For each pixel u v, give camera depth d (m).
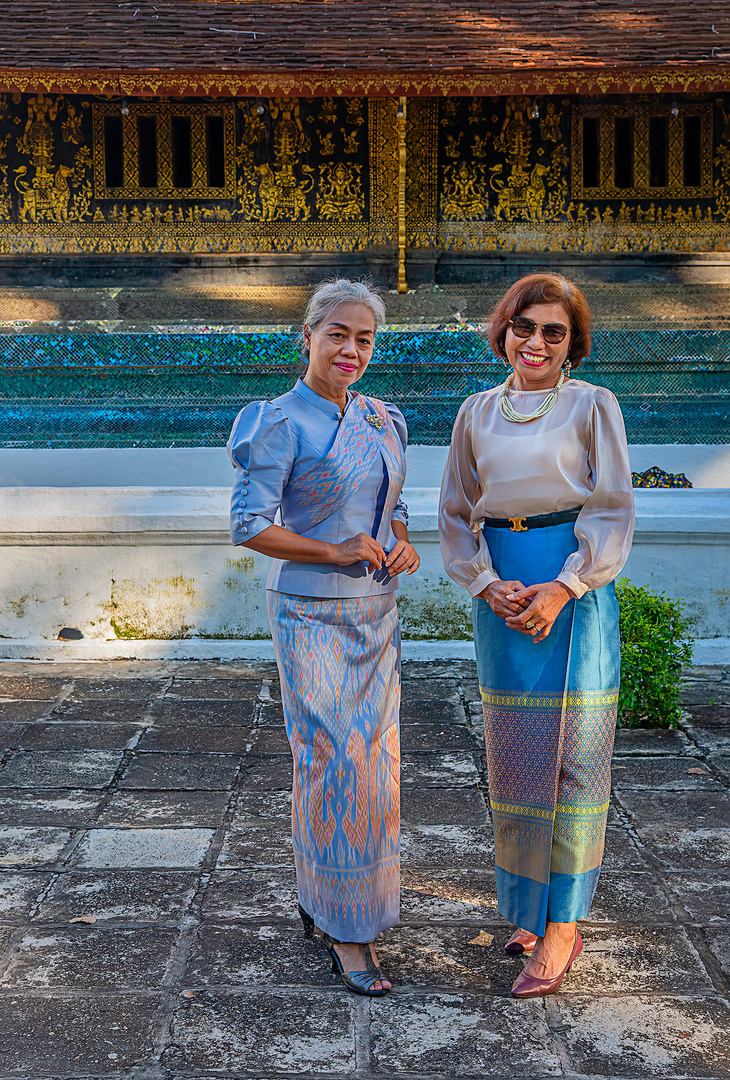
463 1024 2.41
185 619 5.89
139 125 7.94
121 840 3.48
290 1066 2.25
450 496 2.71
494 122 7.96
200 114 7.95
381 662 2.65
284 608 2.62
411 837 3.53
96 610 5.88
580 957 2.72
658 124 7.93
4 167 7.95
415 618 5.95
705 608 5.82
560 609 2.44
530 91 7.06
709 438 7.76
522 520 2.57
